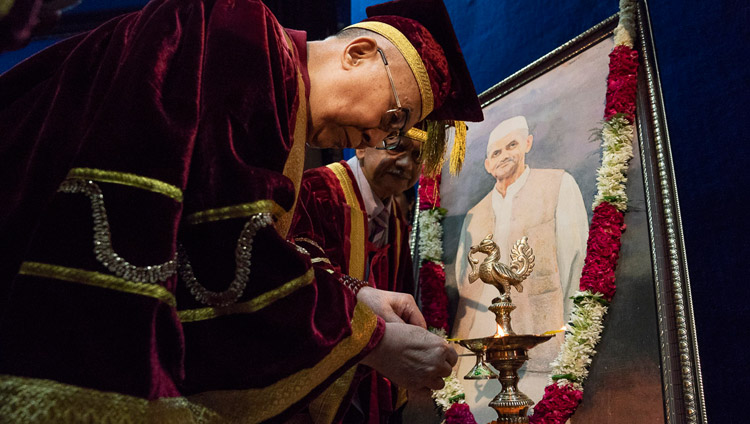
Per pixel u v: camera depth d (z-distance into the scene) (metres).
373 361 1.11
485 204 2.21
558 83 2.12
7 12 0.69
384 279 2.12
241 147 0.87
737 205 1.67
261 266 0.83
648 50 1.87
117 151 0.74
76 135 0.81
